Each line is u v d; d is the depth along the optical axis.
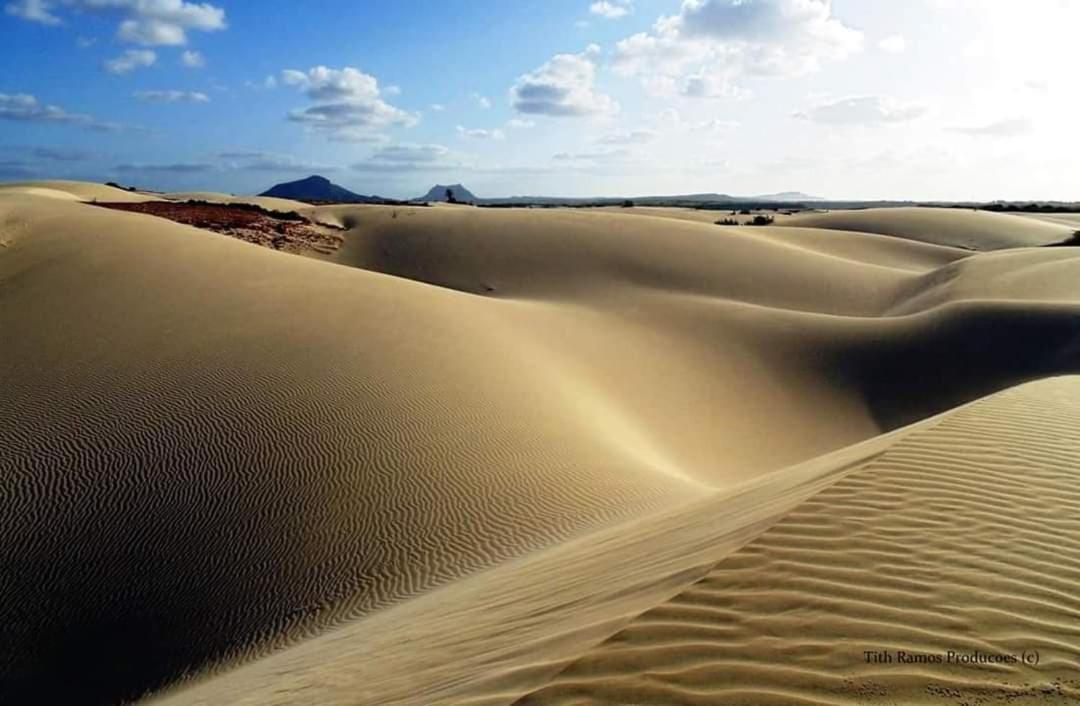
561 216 54.94
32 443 12.34
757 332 28.75
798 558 4.26
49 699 8.45
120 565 10.15
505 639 4.47
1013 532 4.52
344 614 9.25
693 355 26.48
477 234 49.78
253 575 10.12
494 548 10.67
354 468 12.44
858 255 57.00
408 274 45.09
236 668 8.23
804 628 3.53
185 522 10.93
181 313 18.16
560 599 5.13
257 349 16.41
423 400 15.14
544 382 18.72
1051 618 3.55
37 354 15.39
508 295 40.91
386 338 18.27
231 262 23.45
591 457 14.43
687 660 3.34
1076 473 5.55
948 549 4.31
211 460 12.24
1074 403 7.86
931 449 6.18
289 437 13.05
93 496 11.27
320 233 50.03
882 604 3.69
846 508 4.96
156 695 8.18
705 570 4.29
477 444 13.89
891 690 3.05
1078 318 26.33
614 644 3.53
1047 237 74.19
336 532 10.98
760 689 3.09
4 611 9.41
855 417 23.70
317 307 19.91
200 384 14.55
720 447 20.23
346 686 4.89
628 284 41.06
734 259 44.75
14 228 23.58
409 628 6.47
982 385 24.44
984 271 38.47
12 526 10.59
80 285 19.31
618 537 7.58
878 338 27.41
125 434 12.74
